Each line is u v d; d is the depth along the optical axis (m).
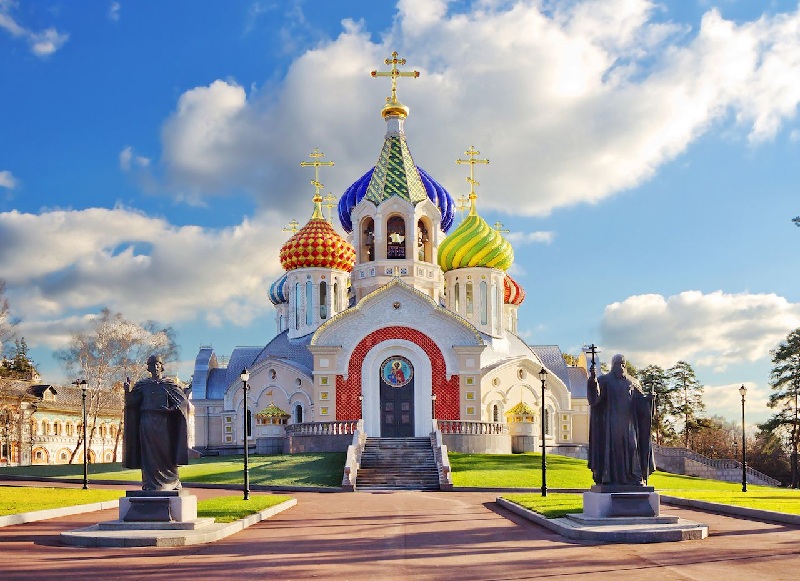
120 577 20.41
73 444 115.44
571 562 22.25
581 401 86.75
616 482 29.52
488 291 83.38
